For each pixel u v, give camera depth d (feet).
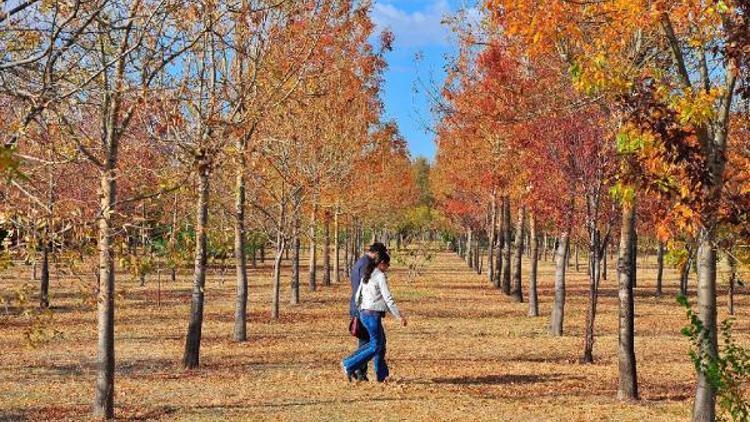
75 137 33.35
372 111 103.45
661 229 29.12
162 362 56.44
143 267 30.76
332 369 53.26
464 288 146.51
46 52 23.11
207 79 51.29
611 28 30.66
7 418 37.24
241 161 43.52
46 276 97.66
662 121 27.27
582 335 76.38
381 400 41.78
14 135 24.20
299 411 38.73
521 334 76.28
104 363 37.32
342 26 62.03
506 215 127.34
